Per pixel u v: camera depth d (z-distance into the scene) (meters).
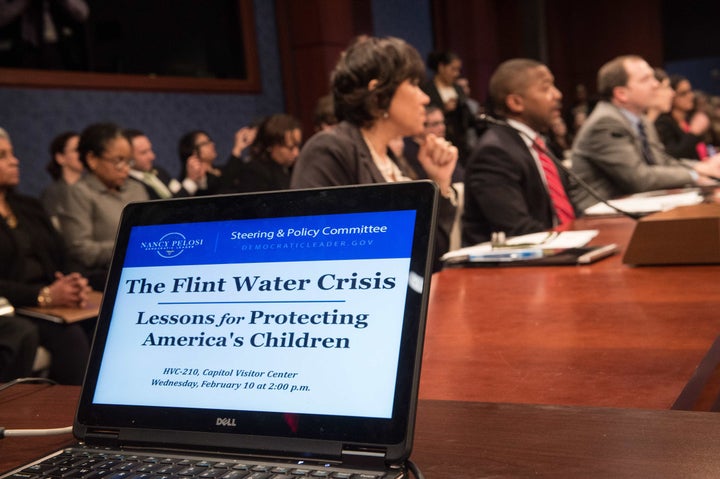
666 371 0.91
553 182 3.00
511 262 1.80
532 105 2.95
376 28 8.06
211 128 6.04
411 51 2.14
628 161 3.69
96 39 5.20
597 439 0.69
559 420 0.76
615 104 3.95
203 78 6.00
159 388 0.77
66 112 4.98
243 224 0.81
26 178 4.75
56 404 0.97
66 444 0.82
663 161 4.13
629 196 3.52
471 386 0.92
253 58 6.42
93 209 3.61
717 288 1.33
